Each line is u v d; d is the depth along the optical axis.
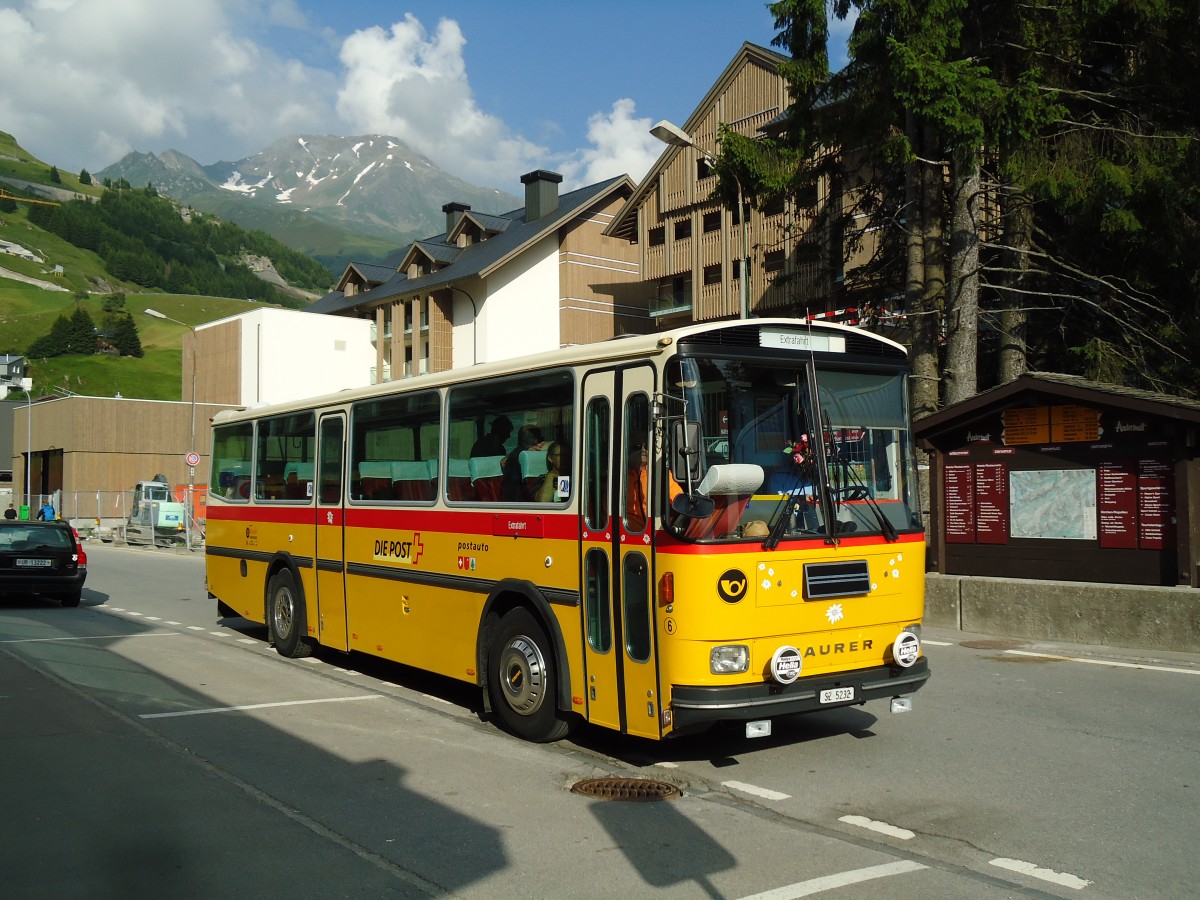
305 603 11.82
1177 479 12.07
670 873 5.21
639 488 6.91
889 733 8.23
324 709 9.32
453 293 58.88
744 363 6.89
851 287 22.47
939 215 19.02
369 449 10.54
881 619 7.17
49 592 17.91
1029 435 13.50
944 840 5.72
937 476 14.45
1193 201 16.77
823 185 28.25
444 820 6.09
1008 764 7.29
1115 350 18.58
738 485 6.51
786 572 6.71
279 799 6.51
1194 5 16.88
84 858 5.44
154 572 27.42
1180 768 7.16
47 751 7.70
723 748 7.82
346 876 5.19
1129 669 10.83
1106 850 5.55
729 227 39.62
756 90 39.28
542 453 7.91
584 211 56.06
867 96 17.77
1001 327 19.80
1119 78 18.88
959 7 16.17
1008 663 11.29
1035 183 16.92
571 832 5.86
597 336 56.56
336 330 66.62
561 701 7.58
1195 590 11.62
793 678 6.61
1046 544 13.30
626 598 6.97
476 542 8.62
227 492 14.20
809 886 5.02
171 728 8.50
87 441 62.12
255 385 64.56
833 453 7.13
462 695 10.07
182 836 5.79
